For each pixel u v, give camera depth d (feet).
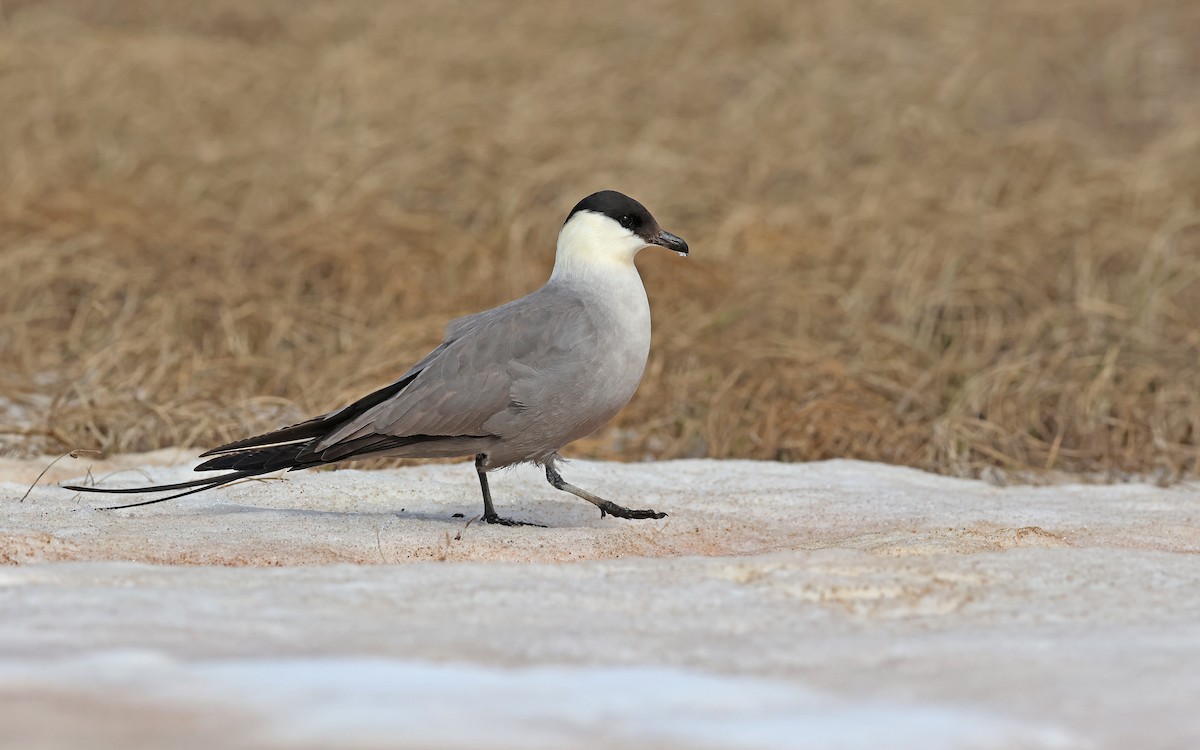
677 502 32.14
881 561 24.25
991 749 15.58
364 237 57.47
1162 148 72.23
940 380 48.01
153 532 27.30
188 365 47.44
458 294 54.65
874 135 73.00
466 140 69.51
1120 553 24.95
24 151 67.21
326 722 15.80
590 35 87.51
